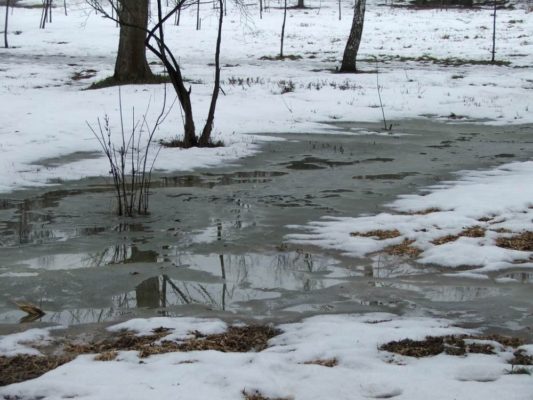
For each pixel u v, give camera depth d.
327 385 4.13
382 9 60.66
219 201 10.34
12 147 14.27
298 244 8.06
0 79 27.30
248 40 44.88
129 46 25.17
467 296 6.31
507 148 15.64
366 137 17.25
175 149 14.77
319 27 50.94
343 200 10.39
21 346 5.09
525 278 6.82
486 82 27.06
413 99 23.27
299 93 23.91
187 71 29.91
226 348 5.05
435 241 8.10
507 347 4.98
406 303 6.14
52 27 51.38
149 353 4.85
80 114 18.89
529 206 9.59
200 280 6.79
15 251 7.73
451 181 11.78
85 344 5.17
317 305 6.10
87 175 12.12
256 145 15.68
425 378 4.24
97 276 6.87
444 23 50.84
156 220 9.20
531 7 58.84
